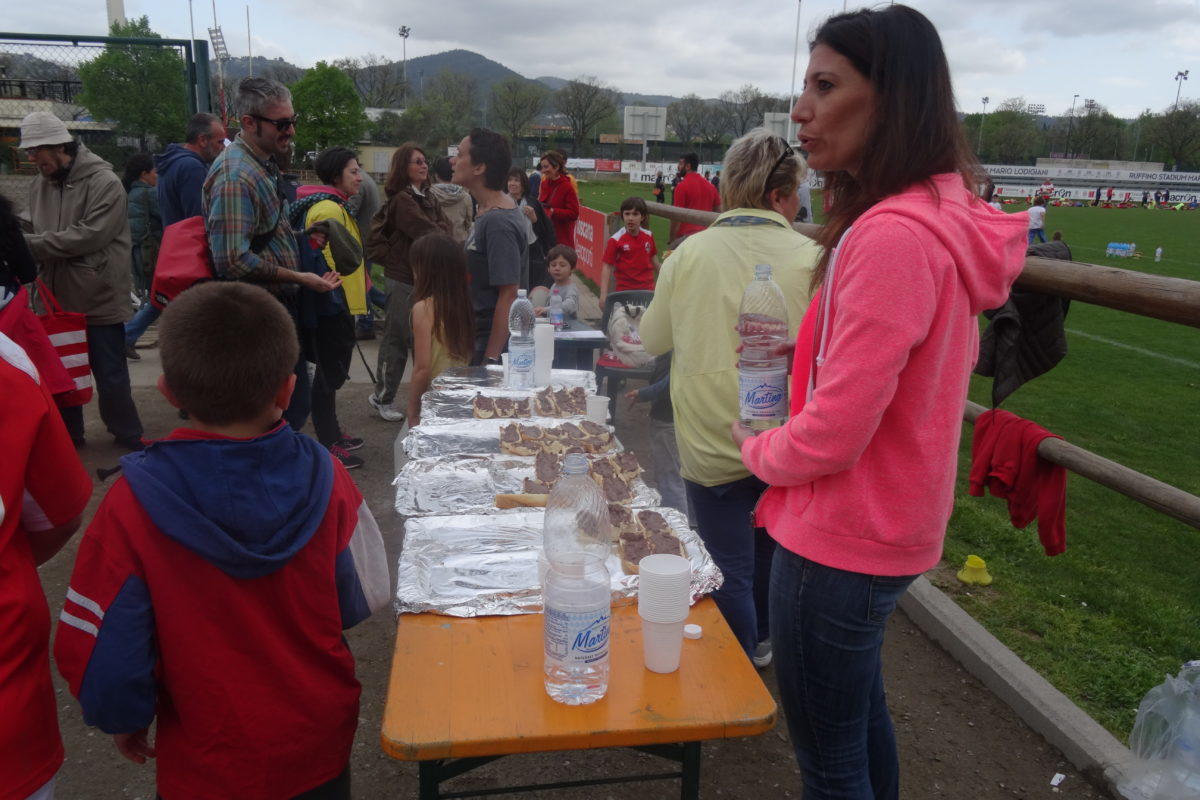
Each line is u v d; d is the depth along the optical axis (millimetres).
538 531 2158
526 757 2562
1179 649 3418
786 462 1411
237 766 1563
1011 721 2801
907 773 2523
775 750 2646
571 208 9570
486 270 4637
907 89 1347
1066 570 4172
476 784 2447
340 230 4531
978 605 3562
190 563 1472
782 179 2473
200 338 1471
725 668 1635
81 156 4535
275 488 1511
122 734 1576
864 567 1433
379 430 5625
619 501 2389
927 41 1358
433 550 2047
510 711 1481
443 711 1477
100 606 1430
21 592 1432
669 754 1636
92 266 4621
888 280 1273
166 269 3861
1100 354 10641
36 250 4414
